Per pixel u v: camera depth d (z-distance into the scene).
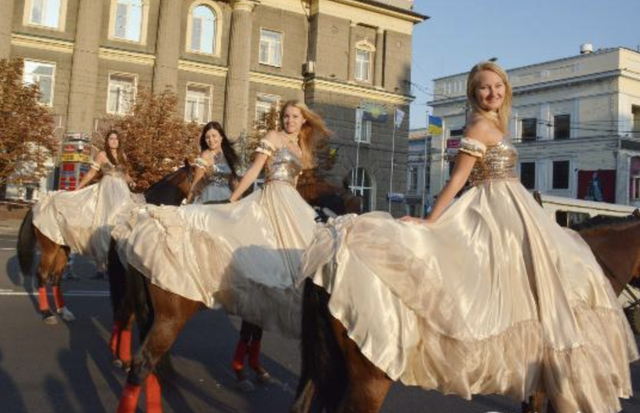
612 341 3.18
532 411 3.51
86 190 7.60
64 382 5.48
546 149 43.34
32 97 25.69
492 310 3.01
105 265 7.16
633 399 5.83
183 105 29.73
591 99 41.09
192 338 7.54
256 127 29.58
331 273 2.92
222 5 30.61
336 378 3.01
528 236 3.18
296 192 4.96
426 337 2.90
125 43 28.73
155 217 4.29
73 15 27.77
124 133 26.52
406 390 5.85
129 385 3.94
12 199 27.47
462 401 5.57
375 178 33.62
